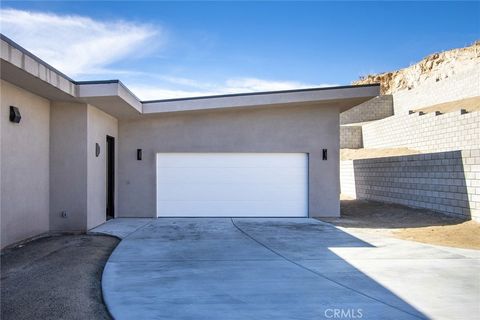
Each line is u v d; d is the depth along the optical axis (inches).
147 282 218.8
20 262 264.4
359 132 1101.1
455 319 167.6
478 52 1502.2
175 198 503.2
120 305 182.4
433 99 1059.9
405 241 341.1
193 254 289.6
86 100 378.6
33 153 353.1
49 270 243.6
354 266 254.8
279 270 244.8
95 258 278.5
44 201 376.8
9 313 172.7
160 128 502.0
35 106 356.2
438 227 403.2
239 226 428.5
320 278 227.6
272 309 178.2
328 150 507.2
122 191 501.4
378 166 618.2
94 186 414.9
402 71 1829.5
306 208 507.8
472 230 378.0
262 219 488.7
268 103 470.0
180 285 213.6
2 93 299.3
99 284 218.4
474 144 674.2
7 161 308.0
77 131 391.9
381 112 1221.1
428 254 290.5
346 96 472.7
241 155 507.2
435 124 781.3
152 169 501.4
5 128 304.8
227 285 213.9
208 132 502.3
